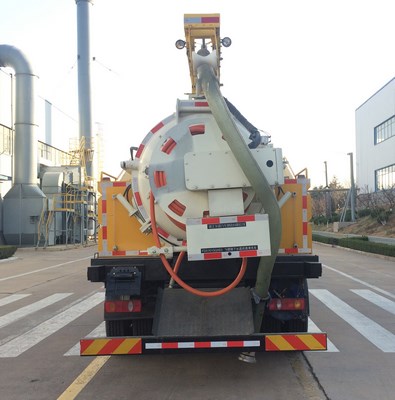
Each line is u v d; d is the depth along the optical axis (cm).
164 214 496
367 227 3625
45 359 596
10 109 3162
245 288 508
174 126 490
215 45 877
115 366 562
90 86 4094
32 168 3006
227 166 464
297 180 540
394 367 545
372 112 4738
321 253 2492
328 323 776
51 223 3095
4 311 930
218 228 441
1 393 479
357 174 5328
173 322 485
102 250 544
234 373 529
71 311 921
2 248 2177
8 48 2964
